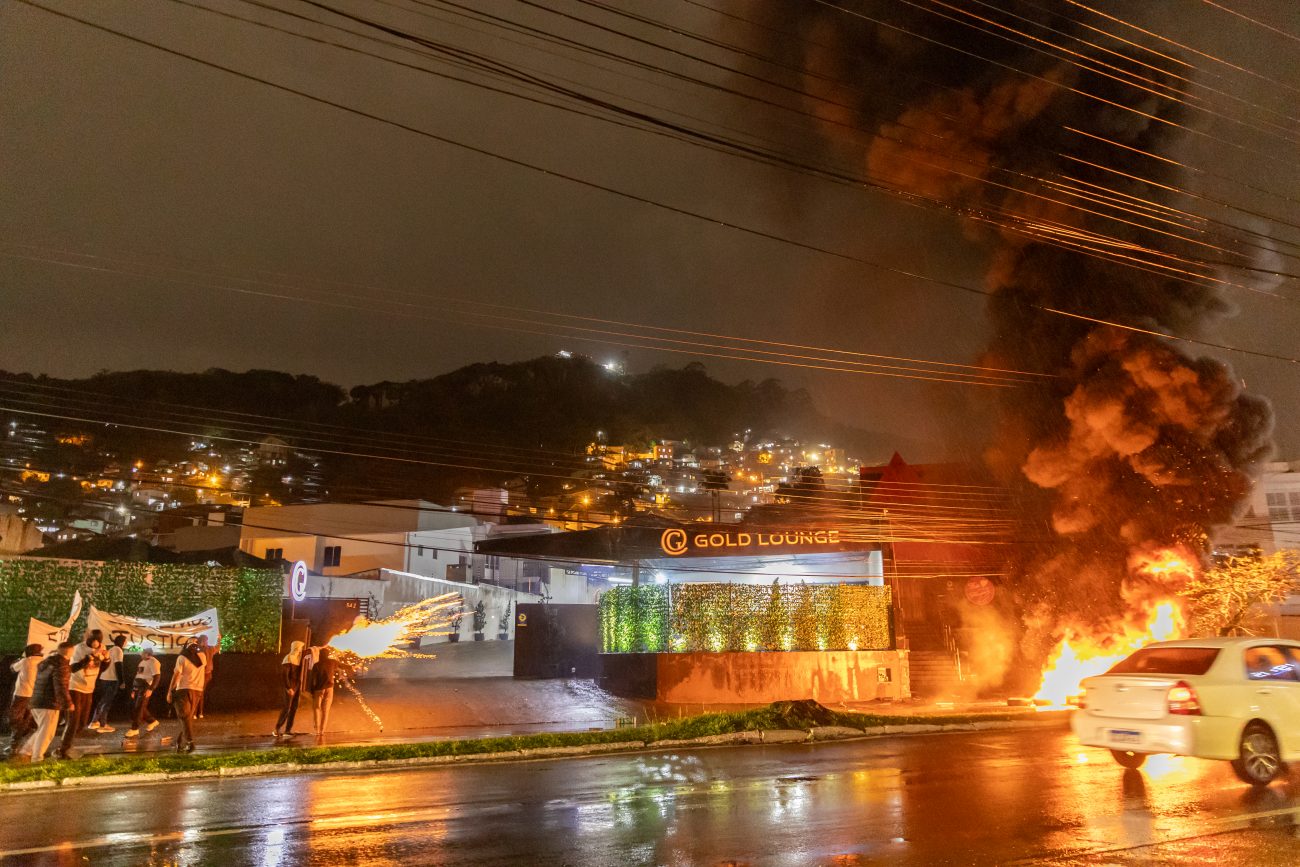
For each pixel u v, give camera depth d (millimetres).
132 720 15141
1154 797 7941
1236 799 7773
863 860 5898
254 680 19391
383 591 35719
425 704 19641
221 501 50500
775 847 6324
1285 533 31219
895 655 22906
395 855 6258
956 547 29141
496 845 6531
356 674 24172
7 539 28375
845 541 25812
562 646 26672
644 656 22344
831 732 14070
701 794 8727
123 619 17750
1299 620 25562
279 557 39844
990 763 10500
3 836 7129
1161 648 9406
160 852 6457
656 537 26672
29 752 11781
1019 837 6445
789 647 22609
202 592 19484
